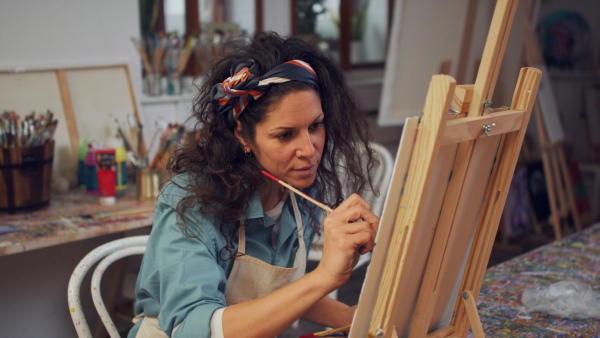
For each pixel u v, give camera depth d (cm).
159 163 220
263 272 114
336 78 118
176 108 294
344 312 131
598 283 146
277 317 90
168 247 103
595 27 419
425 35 334
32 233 181
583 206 403
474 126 83
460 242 100
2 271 215
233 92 102
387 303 82
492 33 84
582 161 414
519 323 125
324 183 128
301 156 103
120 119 258
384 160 236
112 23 260
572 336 119
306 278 92
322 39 399
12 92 226
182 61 289
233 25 340
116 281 231
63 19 243
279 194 122
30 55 234
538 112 333
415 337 95
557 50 437
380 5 432
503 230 365
